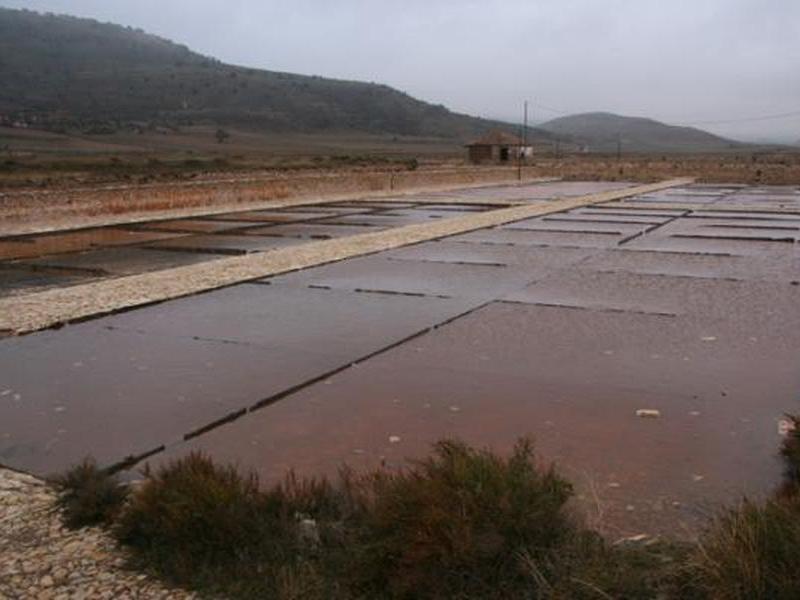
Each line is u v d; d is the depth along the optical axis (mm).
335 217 24328
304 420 5762
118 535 3934
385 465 4902
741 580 3121
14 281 13078
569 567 3410
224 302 10195
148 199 26000
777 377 6602
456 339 8070
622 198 31547
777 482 4535
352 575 3479
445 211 26438
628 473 4691
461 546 3338
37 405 6184
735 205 27547
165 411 5996
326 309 9672
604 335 8164
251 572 3588
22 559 3814
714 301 9992
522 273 12414
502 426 5543
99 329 8742
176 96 195250
